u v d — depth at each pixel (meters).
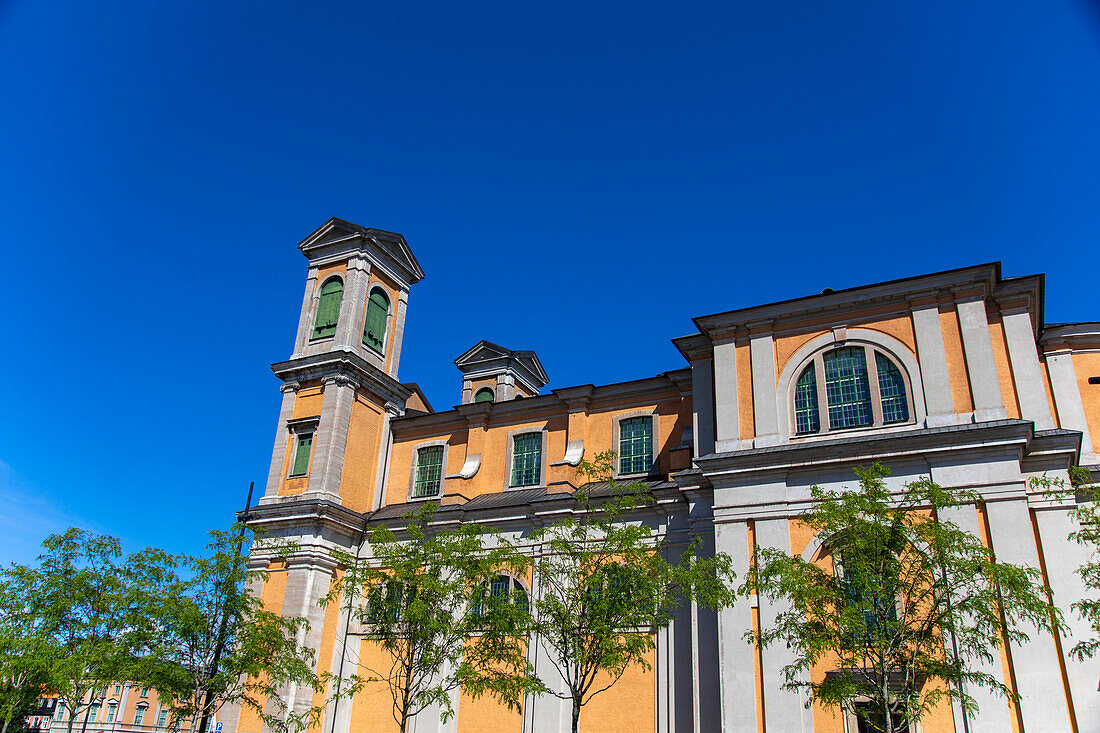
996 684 17.95
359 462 35.59
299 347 37.31
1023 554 21.30
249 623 25.70
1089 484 22.62
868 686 20.38
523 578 29.70
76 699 25.86
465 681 22.34
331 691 30.81
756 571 20.38
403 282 40.31
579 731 26.44
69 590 25.52
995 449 22.55
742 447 26.12
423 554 24.36
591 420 32.91
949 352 24.55
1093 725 19.72
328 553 32.72
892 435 23.64
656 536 27.80
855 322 26.31
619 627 21.62
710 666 24.30
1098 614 18.58
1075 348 26.98
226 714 30.55
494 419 35.34
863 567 17.94
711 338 28.34
